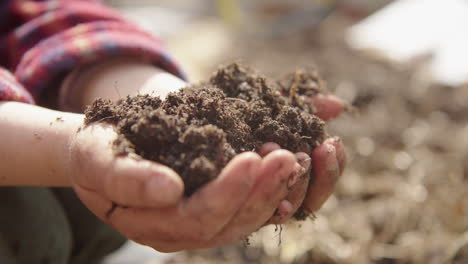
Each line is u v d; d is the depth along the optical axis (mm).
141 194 406
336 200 737
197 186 424
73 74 560
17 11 608
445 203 690
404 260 647
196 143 432
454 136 840
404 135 858
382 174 780
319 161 469
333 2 1349
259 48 1229
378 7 1316
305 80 540
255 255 684
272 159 421
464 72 992
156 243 440
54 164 469
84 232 606
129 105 459
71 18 588
